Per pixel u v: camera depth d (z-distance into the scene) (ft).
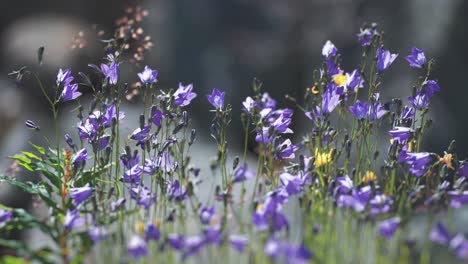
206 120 83.56
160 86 78.23
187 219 17.30
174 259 15.42
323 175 16.89
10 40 46.98
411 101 18.28
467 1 53.88
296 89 89.45
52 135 32.65
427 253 15.46
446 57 54.19
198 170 17.08
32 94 39.27
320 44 84.38
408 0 58.39
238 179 16.97
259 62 90.63
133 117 33.06
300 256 12.19
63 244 15.65
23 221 16.44
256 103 18.02
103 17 65.62
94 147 18.08
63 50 41.50
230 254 15.49
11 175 20.52
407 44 56.85
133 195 16.98
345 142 17.93
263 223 13.84
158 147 18.19
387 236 13.92
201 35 90.53
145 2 85.97
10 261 15.56
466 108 51.96
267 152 18.72
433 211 15.76
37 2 68.95
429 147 50.16
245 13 93.66
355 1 74.43
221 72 89.15
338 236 15.80
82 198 16.24
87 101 39.06
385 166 17.51
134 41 19.95
